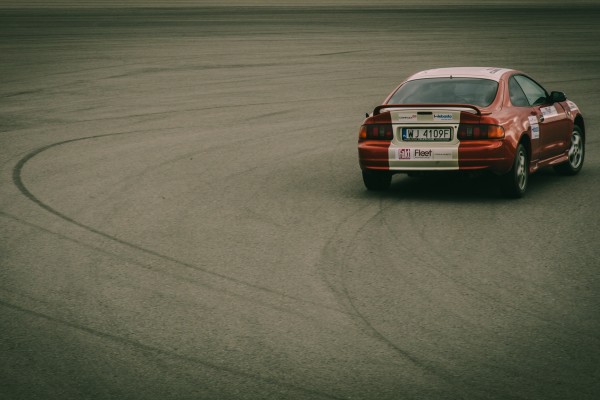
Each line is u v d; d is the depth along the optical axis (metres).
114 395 6.12
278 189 14.15
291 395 6.07
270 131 20.80
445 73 14.16
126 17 67.06
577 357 6.69
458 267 9.31
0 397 6.09
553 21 60.44
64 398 6.07
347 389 6.15
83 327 7.58
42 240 10.83
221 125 21.83
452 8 81.75
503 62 35.25
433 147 12.90
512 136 12.88
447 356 6.75
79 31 52.44
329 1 97.31
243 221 11.82
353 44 44.25
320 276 9.08
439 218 11.84
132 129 21.28
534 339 7.09
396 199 13.27
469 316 7.70
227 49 42.00
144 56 38.94
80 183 14.70
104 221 11.88
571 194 13.50
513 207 12.52
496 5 87.75
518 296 8.25
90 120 22.78
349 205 12.83
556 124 14.55
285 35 49.97
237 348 7.02
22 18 65.00
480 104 13.10
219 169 16.03
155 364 6.69
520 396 5.98
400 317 7.71
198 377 6.42
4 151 18.14
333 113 23.64
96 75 32.53
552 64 34.34
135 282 8.96
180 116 23.44
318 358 6.76
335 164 16.52
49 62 36.59
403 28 55.00
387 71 33.12
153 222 11.80
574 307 7.90
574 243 10.29
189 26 57.25
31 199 13.38
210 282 8.93
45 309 8.09
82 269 9.48
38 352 6.97
